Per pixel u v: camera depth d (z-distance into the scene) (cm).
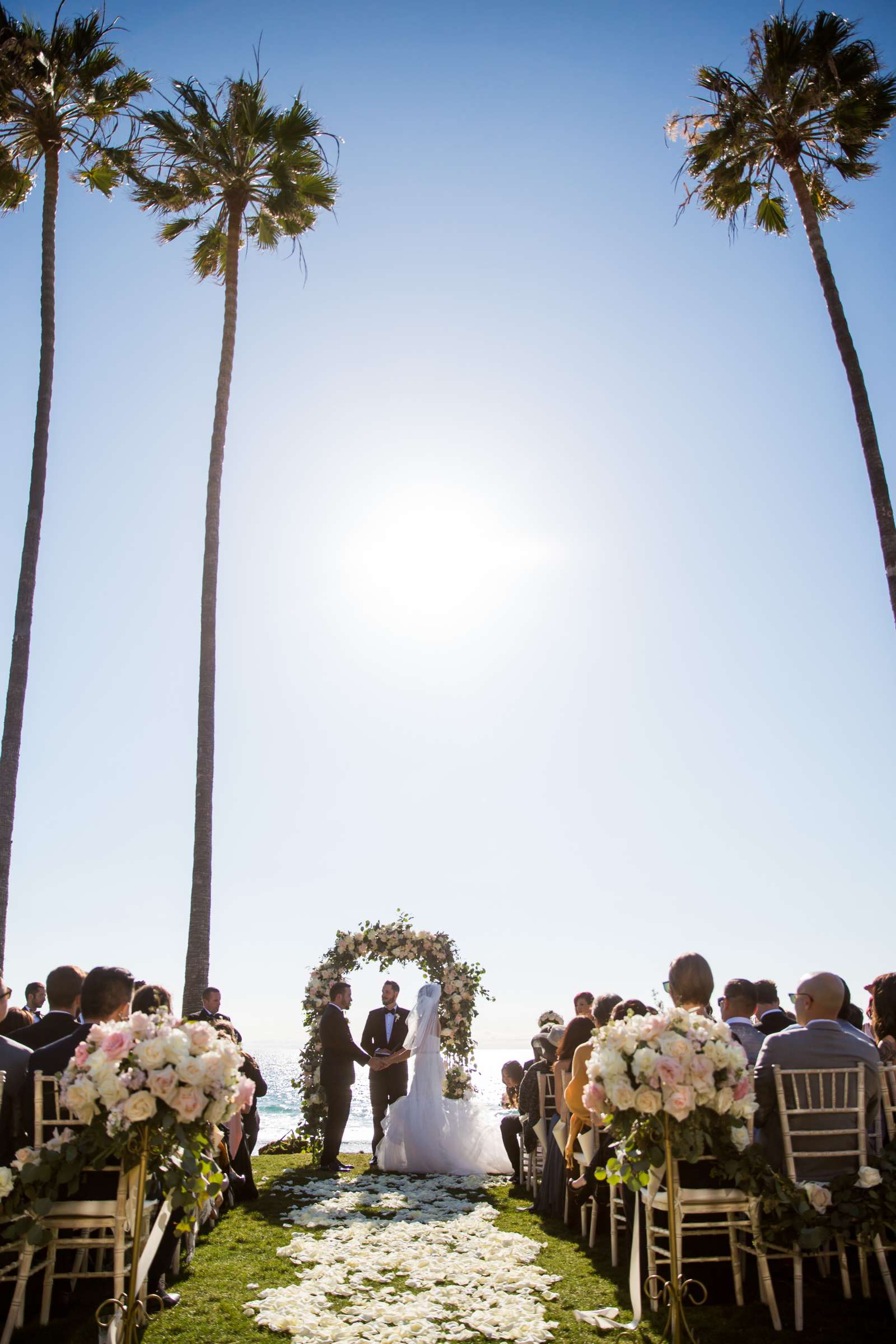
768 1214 464
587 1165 630
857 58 1305
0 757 1144
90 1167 432
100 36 1385
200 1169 441
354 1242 654
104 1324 412
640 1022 457
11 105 1331
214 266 1562
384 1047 1134
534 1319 473
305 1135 1176
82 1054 423
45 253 1330
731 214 1420
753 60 1348
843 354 1248
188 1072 420
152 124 1429
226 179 1465
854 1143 486
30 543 1226
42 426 1270
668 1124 439
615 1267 579
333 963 1245
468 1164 1041
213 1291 525
